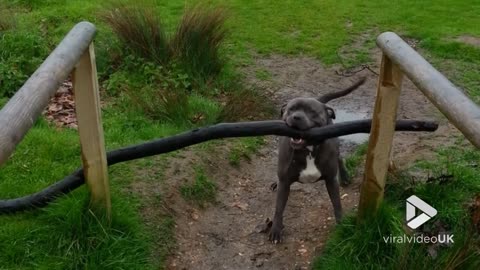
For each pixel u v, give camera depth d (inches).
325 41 301.6
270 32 310.3
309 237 157.9
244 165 193.8
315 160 148.8
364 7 347.9
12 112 90.4
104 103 222.7
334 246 142.8
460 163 179.0
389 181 164.9
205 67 248.5
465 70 264.8
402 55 117.9
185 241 154.2
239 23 319.6
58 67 110.8
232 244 155.5
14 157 174.2
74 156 178.1
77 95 130.3
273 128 138.3
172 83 230.4
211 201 172.6
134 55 244.7
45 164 171.8
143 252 140.3
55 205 142.2
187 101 215.3
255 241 156.7
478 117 86.4
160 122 210.4
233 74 257.6
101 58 248.4
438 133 209.3
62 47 118.0
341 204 168.4
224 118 215.2
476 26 315.0
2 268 130.4
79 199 139.6
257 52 288.0
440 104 97.0
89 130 133.3
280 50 290.8
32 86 101.3
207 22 249.6
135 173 170.6
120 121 205.6
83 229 136.7
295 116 137.0
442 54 280.8
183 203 166.2
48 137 185.6
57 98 225.1
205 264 147.3
